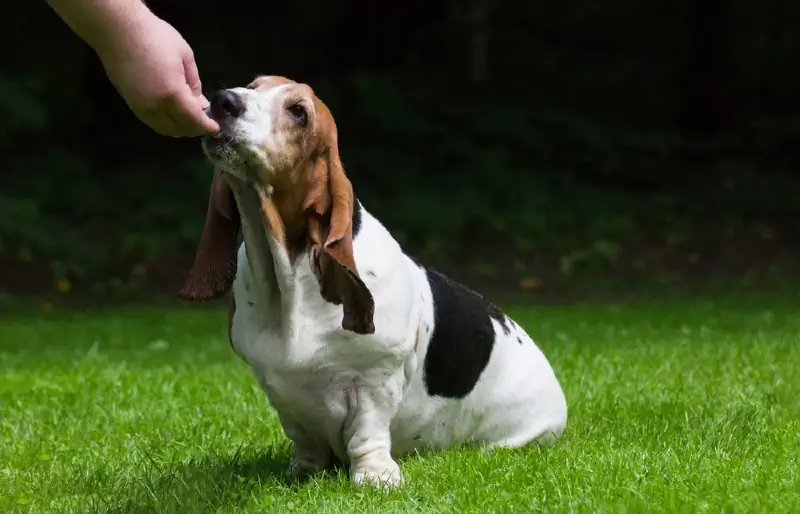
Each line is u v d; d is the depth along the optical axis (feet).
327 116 13.06
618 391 20.61
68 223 51.42
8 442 17.48
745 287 47.52
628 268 50.67
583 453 14.92
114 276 47.91
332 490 13.71
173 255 49.42
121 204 52.70
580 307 40.86
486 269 49.90
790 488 12.67
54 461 16.19
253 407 19.85
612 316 36.65
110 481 14.76
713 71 63.82
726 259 51.72
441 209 54.03
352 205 13.16
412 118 59.31
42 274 47.11
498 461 14.53
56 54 55.93
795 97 67.51
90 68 57.88
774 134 62.49
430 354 14.92
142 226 51.08
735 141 62.03
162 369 24.80
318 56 63.72
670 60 66.85
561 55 67.56
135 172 55.26
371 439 13.92
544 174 58.23
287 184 12.79
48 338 34.30
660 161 60.75
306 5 62.23
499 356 15.96
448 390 15.28
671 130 64.23
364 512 12.37
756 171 60.08
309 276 13.33
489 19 66.13
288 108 12.60
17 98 51.98
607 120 64.69
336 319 13.37
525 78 65.87
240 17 61.00
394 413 14.11
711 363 23.76
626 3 67.36
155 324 37.35
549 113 62.13
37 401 20.97
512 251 52.11
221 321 37.91
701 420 17.69
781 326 32.37
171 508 12.87
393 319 13.62
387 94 59.67
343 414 13.83
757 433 16.37
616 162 59.93
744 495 12.32
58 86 55.52
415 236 52.85
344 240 12.64
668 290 47.57
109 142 57.82
